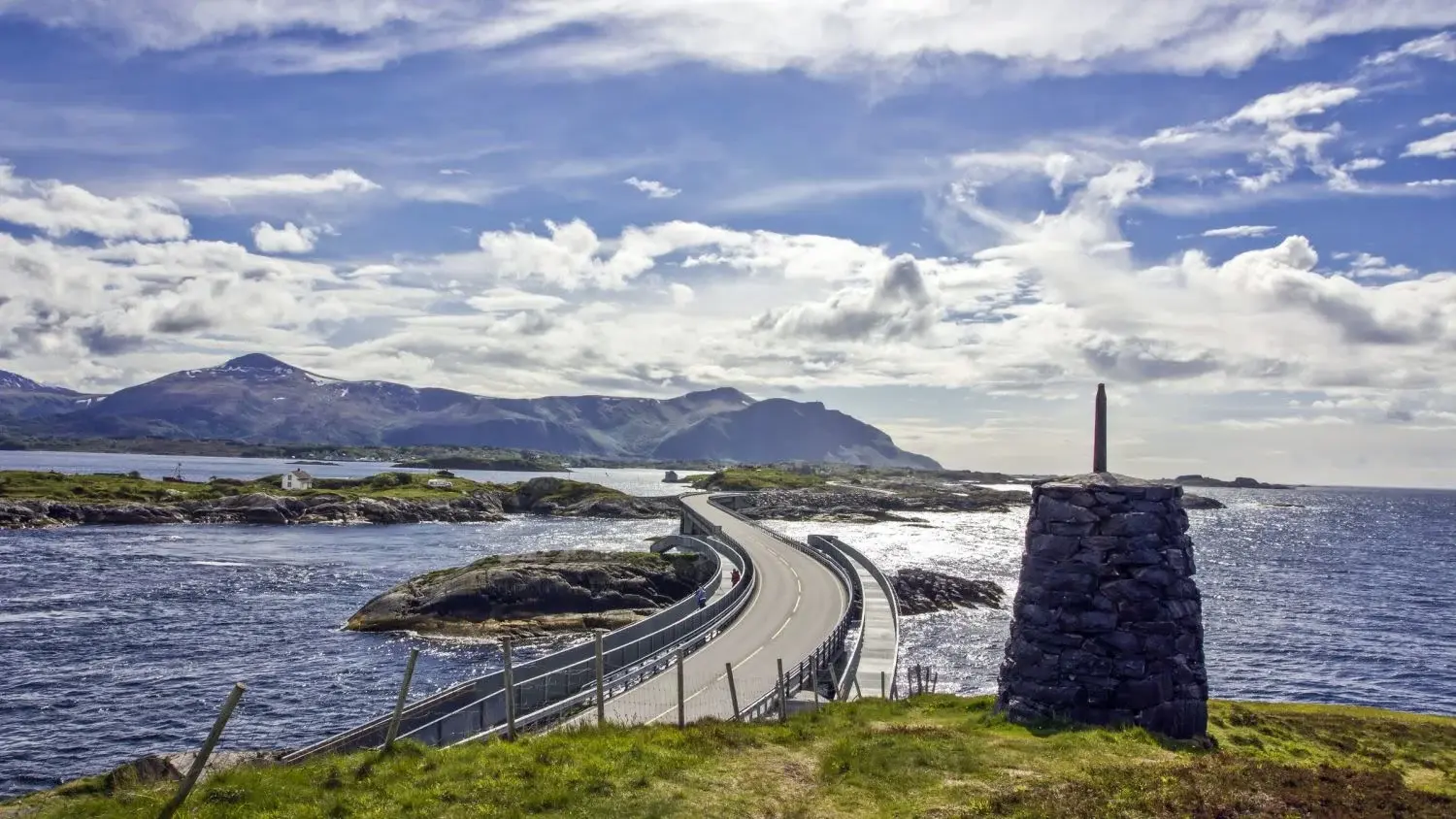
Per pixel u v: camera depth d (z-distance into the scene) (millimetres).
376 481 186750
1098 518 21281
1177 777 16016
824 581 67500
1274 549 157750
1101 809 14250
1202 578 112875
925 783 16328
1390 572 124000
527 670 31500
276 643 61875
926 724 22297
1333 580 112625
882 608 56188
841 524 174750
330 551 111500
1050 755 17953
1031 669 21406
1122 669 20438
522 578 72938
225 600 76938
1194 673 20766
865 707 25344
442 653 60344
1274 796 14875
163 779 20078
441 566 99375
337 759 16969
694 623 47188
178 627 65938
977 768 17156
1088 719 20516
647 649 40844
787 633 48000
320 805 14375
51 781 37188
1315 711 33000
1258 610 87438
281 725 44875
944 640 67312
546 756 16953
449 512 162000
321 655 59000
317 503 151500
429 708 25719
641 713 29812
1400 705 54000
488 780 15398
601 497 185000
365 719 45969
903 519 186000
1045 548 21766
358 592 82250
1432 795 15422
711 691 34125
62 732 43000
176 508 141625
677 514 178250
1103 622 20703
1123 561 20859
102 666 54688
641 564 79812
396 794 14875
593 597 75000
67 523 131375
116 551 104750
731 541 87438
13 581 82125
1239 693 56125
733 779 16375
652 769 16391
